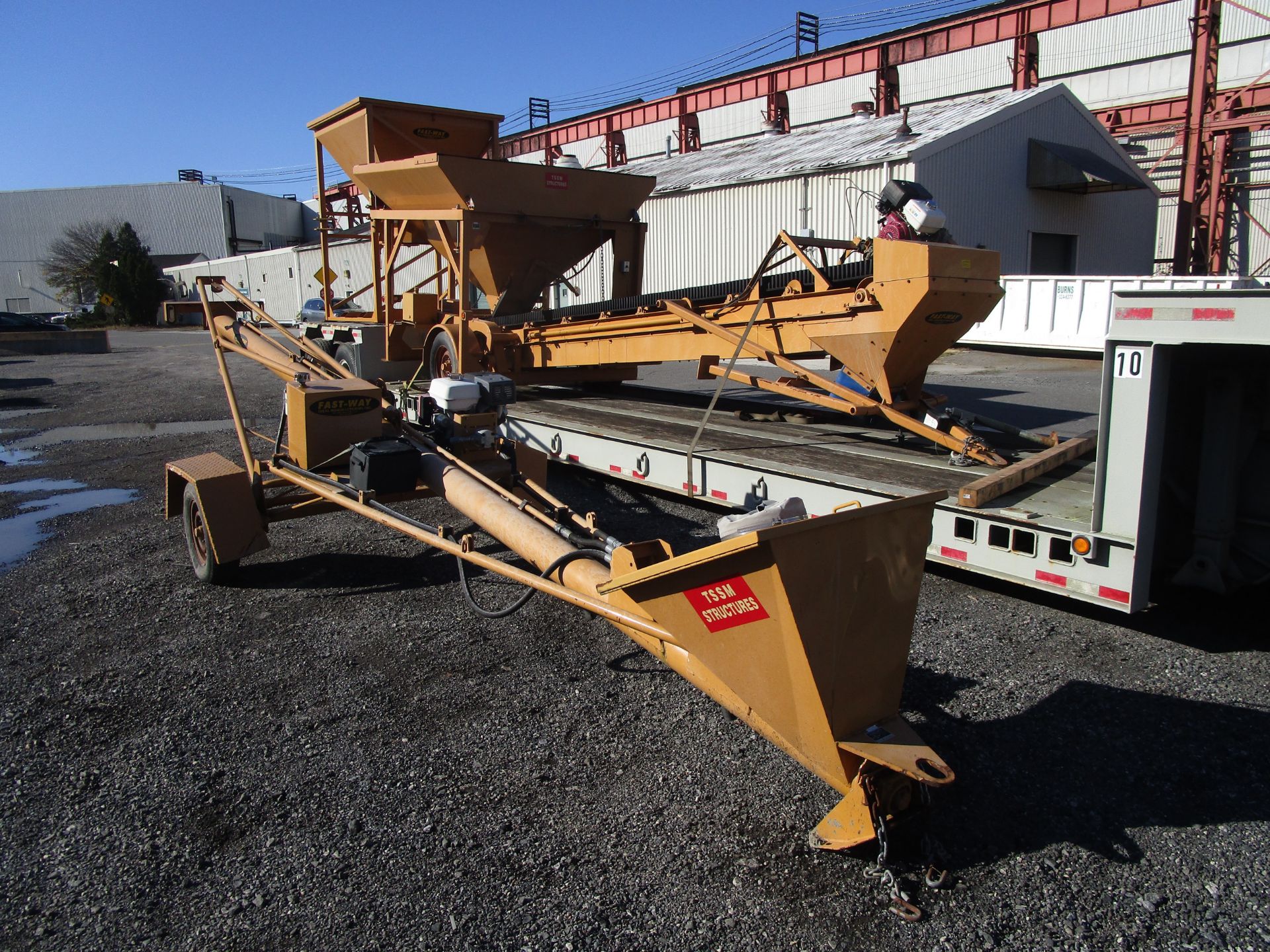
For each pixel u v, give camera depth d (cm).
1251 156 2369
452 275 1109
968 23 2819
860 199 1919
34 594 557
